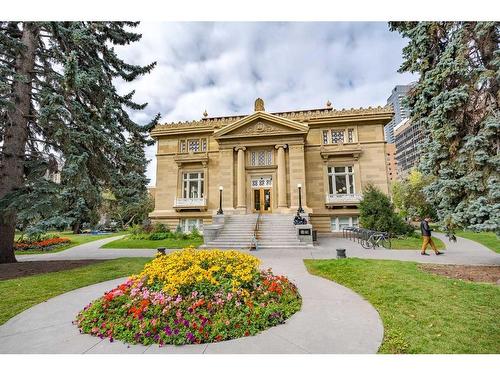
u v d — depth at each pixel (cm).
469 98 911
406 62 1084
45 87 1184
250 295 593
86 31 1230
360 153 2514
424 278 771
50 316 578
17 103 1218
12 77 1130
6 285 824
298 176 2386
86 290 789
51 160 1213
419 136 1167
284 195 2384
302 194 2347
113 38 1557
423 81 1017
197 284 580
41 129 1344
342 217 2498
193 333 454
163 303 518
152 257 1440
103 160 1340
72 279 902
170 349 424
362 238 1770
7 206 1061
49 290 779
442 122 960
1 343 453
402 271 851
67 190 1180
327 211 2492
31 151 1330
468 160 909
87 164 1284
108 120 1370
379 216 2016
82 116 1190
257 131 2500
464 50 899
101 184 1511
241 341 448
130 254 1659
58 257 1566
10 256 1237
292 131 2438
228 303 546
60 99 1077
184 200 2736
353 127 2588
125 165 1502
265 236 1841
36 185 1088
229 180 2509
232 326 482
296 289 714
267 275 718
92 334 481
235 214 2395
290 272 976
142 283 607
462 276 809
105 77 1444
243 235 1895
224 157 2548
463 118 932
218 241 1809
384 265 941
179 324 473
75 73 1097
